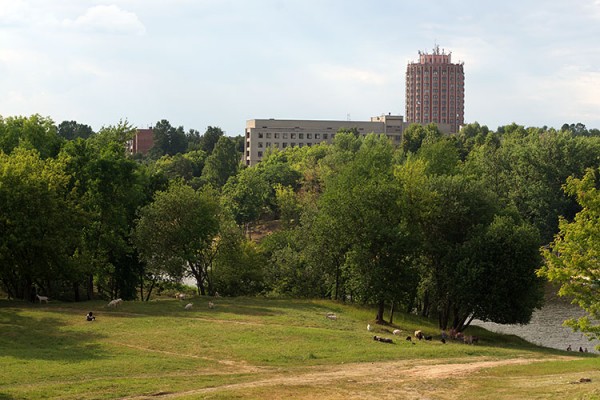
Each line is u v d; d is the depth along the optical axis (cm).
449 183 7419
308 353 4719
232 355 4578
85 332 5125
